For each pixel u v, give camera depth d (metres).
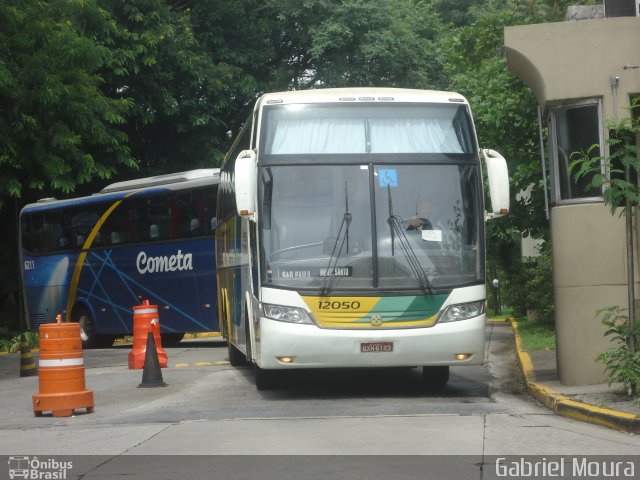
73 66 27.05
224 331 20.08
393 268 13.34
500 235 22.16
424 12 40.28
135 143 33.78
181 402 13.92
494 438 9.99
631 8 13.38
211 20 34.38
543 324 25.22
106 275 27.56
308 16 36.81
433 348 13.23
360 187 13.53
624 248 12.91
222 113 35.78
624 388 11.96
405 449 9.47
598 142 13.12
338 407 12.72
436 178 13.68
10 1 25.48
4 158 25.89
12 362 23.58
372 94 13.96
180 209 25.83
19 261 30.02
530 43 13.23
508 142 21.00
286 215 13.45
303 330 13.13
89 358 22.89
